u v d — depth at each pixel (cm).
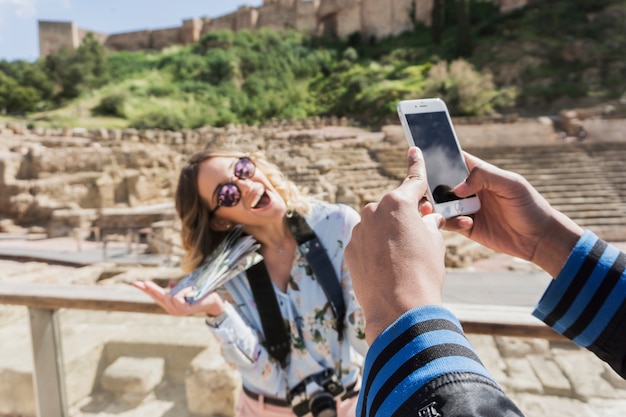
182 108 4066
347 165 2325
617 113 2542
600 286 104
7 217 2175
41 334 235
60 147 2706
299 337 174
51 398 239
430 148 135
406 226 76
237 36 5119
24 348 268
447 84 3059
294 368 174
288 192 186
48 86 4409
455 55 3831
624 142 2250
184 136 3186
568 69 3466
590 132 2362
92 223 2023
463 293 877
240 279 182
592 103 3006
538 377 235
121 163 2406
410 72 3772
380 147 2427
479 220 133
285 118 3844
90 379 261
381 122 3344
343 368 174
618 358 102
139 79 4709
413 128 136
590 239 112
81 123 3641
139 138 3042
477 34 4109
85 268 1222
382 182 2134
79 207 2202
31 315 234
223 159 183
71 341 254
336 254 179
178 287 174
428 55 4091
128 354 274
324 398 166
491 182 122
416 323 66
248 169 179
